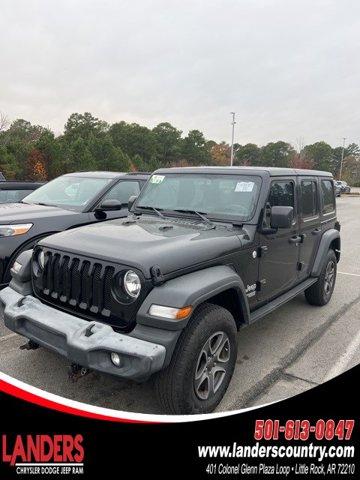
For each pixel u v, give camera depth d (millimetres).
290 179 4352
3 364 3730
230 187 3951
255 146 81312
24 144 33000
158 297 2678
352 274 7750
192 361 2771
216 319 2941
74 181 6547
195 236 3340
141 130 65438
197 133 70562
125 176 6422
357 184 85125
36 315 2984
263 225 3740
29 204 6125
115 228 3553
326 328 4906
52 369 3672
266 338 4574
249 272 3646
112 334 2680
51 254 3201
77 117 61719
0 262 4770
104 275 2852
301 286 4801
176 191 4246
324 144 91188
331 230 5562
